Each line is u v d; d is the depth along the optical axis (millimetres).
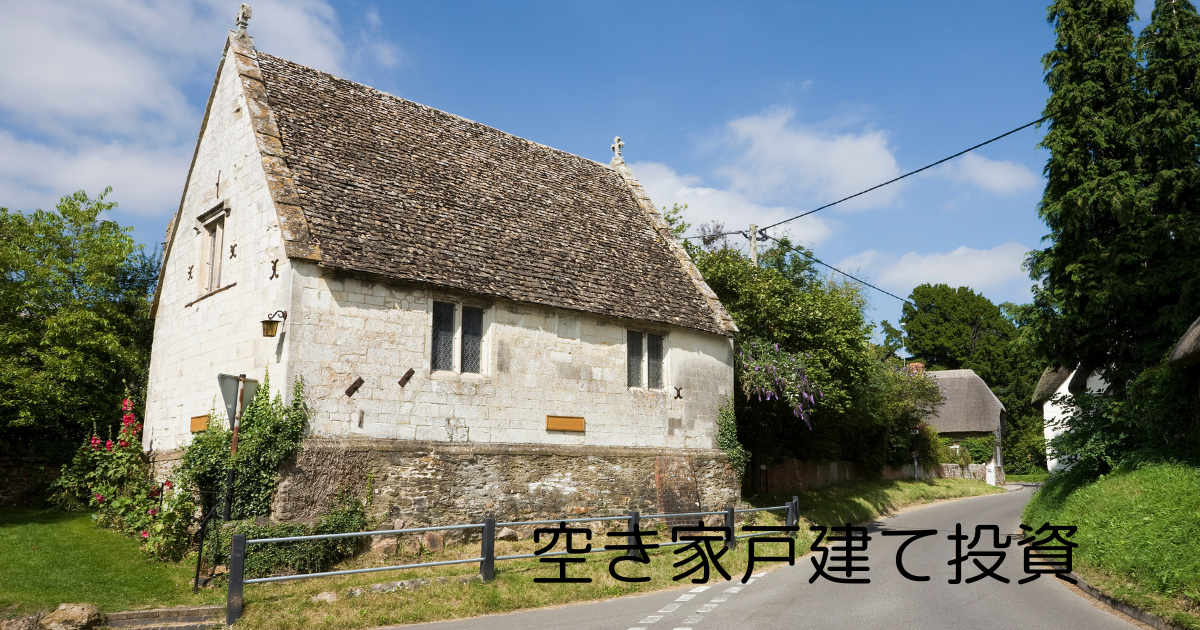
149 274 22750
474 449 14336
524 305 15609
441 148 17828
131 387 19438
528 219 17672
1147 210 15875
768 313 21641
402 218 14906
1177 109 15828
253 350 13469
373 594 10266
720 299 21938
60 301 18188
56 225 18812
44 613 8797
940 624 8656
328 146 15266
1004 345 60844
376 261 13500
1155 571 9734
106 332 18438
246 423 12492
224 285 14672
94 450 15758
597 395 16609
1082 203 16188
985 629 8406
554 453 15523
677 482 17516
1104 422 15977
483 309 15188
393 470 13281
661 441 17688
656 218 21453
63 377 16766
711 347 19344
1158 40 16281
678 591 11375
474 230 16062
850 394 23875
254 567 11398
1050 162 17203
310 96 16234
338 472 12656
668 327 18250
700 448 18531
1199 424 13203
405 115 17984
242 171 14766
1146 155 16266
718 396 19250
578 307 16219
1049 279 17734
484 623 9242
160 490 13641
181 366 16062
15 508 16172
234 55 15562
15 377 16203
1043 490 19328
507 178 18562
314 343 12812
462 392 14461
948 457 45188
